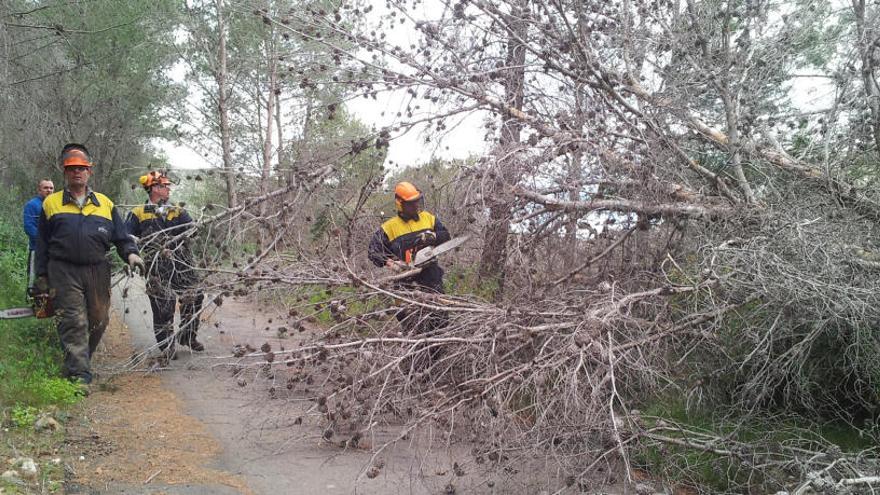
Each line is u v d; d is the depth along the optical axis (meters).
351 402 3.77
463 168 4.76
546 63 5.02
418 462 3.83
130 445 3.96
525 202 4.82
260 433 4.27
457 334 4.16
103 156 15.73
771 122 4.98
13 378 4.51
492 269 5.28
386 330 4.52
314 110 5.36
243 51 12.83
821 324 3.70
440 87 4.94
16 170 14.35
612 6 5.44
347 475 3.69
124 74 14.26
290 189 5.02
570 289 4.83
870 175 4.84
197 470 3.66
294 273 4.62
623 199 4.79
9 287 7.82
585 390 3.43
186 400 5.02
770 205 4.50
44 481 3.26
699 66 5.07
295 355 4.20
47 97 13.52
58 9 11.77
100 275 5.33
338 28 4.91
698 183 5.10
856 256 4.09
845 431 4.16
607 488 3.35
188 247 5.16
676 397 4.20
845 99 4.64
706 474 3.62
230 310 8.05
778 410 4.20
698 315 3.94
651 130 4.80
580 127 4.76
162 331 5.94
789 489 3.15
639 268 4.83
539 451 3.30
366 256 5.44
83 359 5.16
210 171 5.20
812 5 4.88
